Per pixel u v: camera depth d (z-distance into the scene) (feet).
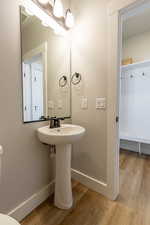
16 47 3.46
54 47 4.95
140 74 8.59
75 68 5.42
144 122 8.61
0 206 3.23
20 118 3.63
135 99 8.89
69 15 4.91
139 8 3.93
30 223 3.64
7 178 3.35
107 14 4.24
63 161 4.10
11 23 3.30
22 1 3.55
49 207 4.20
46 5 4.39
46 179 4.61
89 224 3.60
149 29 8.43
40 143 4.30
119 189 5.07
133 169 6.63
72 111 5.70
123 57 9.71
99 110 4.74
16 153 3.55
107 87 4.41
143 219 3.73
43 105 4.59
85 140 5.27
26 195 3.89
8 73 3.28
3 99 3.19
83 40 5.03
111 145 4.42
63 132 4.34
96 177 5.00
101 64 4.56
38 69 4.36
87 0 4.80
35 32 4.12
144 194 4.78
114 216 3.84
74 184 5.42
